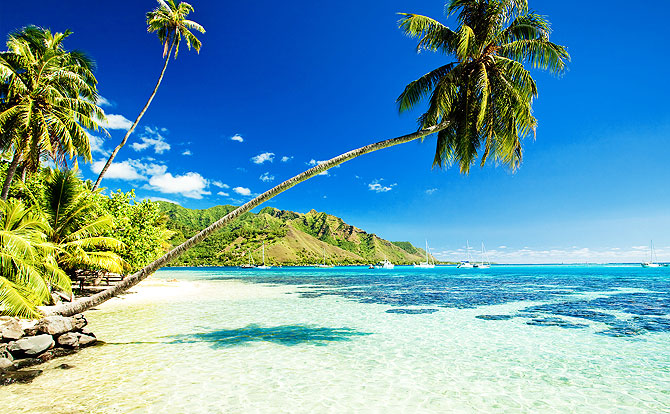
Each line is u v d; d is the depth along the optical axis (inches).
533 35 506.9
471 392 277.4
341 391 278.7
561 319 636.7
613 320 622.2
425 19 481.1
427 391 279.4
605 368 340.5
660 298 1017.5
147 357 374.3
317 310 765.9
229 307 816.3
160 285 1557.6
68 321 419.8
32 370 324.2
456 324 587.8
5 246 355.9
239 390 279.1
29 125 576.7
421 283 1888.5
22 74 612.4
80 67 715.4
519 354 394.0
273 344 440.5
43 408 237.3
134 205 1015.0
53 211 640.4
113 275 1514.5
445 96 469.7
